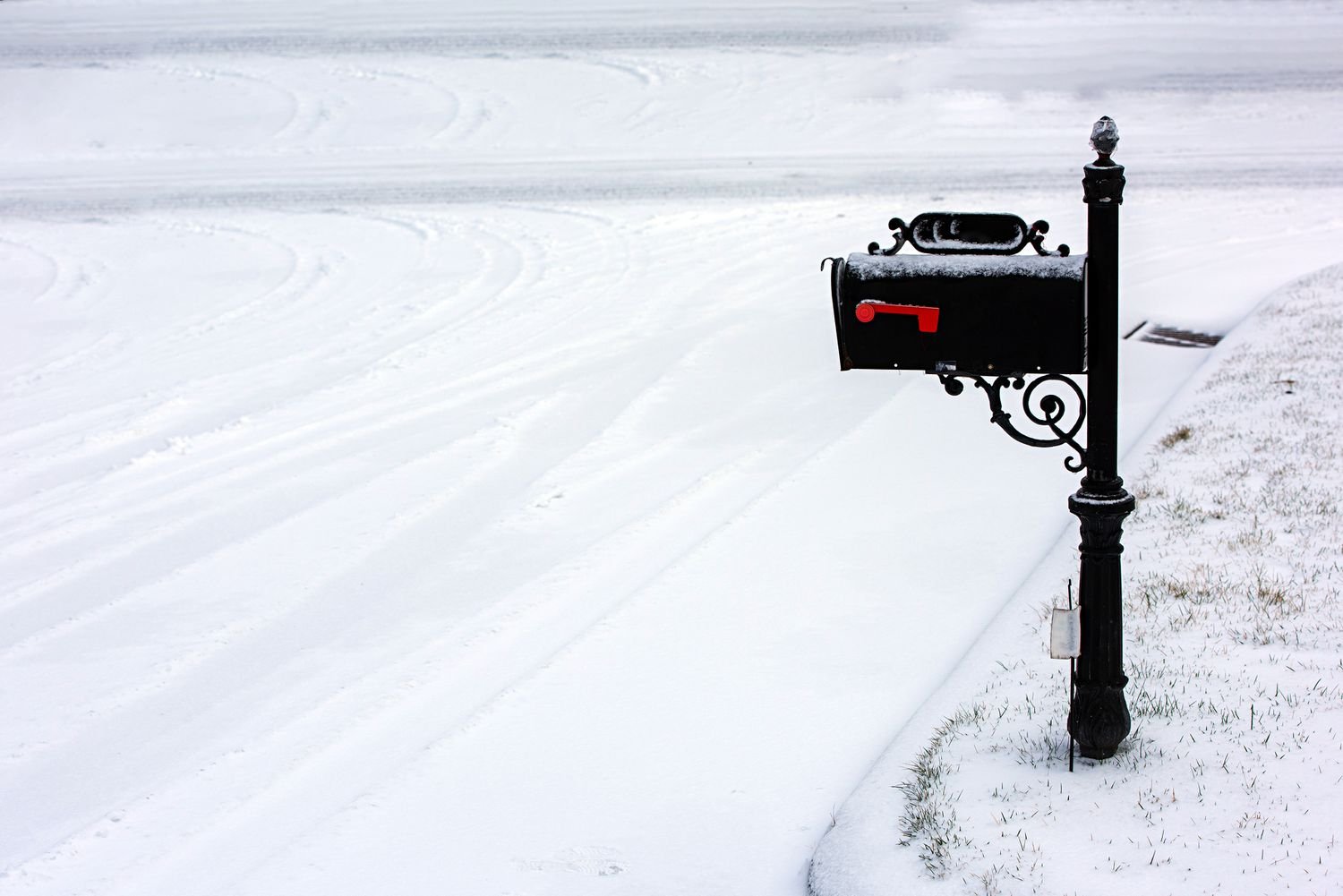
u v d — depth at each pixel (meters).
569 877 5.92
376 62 33.75
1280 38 31.53
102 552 11.28
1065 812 5.46
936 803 5.73
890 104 28.75
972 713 6.68
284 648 9.10
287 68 33.62
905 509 10.48
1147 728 6.16
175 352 17.75
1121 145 25.45
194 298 20.22
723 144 27.28
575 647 8.37
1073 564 8.69
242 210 25.00
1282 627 7.17
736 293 18.73
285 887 6.00
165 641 9.40
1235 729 6.04
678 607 8.88
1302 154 24.42
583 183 25.48
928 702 7.05
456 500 11.85
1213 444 10.81
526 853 6.14
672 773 6.76
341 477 12.73
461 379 15.79
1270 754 5.75
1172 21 33.44
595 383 15.25
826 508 10.63
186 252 22.62
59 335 18.88
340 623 9.45
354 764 7.32
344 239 22.91
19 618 10.06
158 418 15.07
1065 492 10.64
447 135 28.89
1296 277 17.41
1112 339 5.48
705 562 9.64
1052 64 30.62
